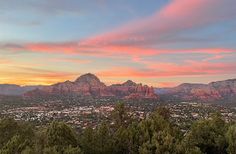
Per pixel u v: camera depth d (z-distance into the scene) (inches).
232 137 1344.7
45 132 1249.4
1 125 1344.7
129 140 1310.3
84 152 1274.6
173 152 1195.9
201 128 1428.4
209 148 1403.8
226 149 1327.5
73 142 1248.2
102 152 1294.3
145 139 1278.3
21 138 1225.4
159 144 1222.3
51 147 1131.9
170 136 1221.7
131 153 1289.4
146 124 1333.7
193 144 1315.2
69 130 1252.5
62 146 1166.3
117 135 1348.4
